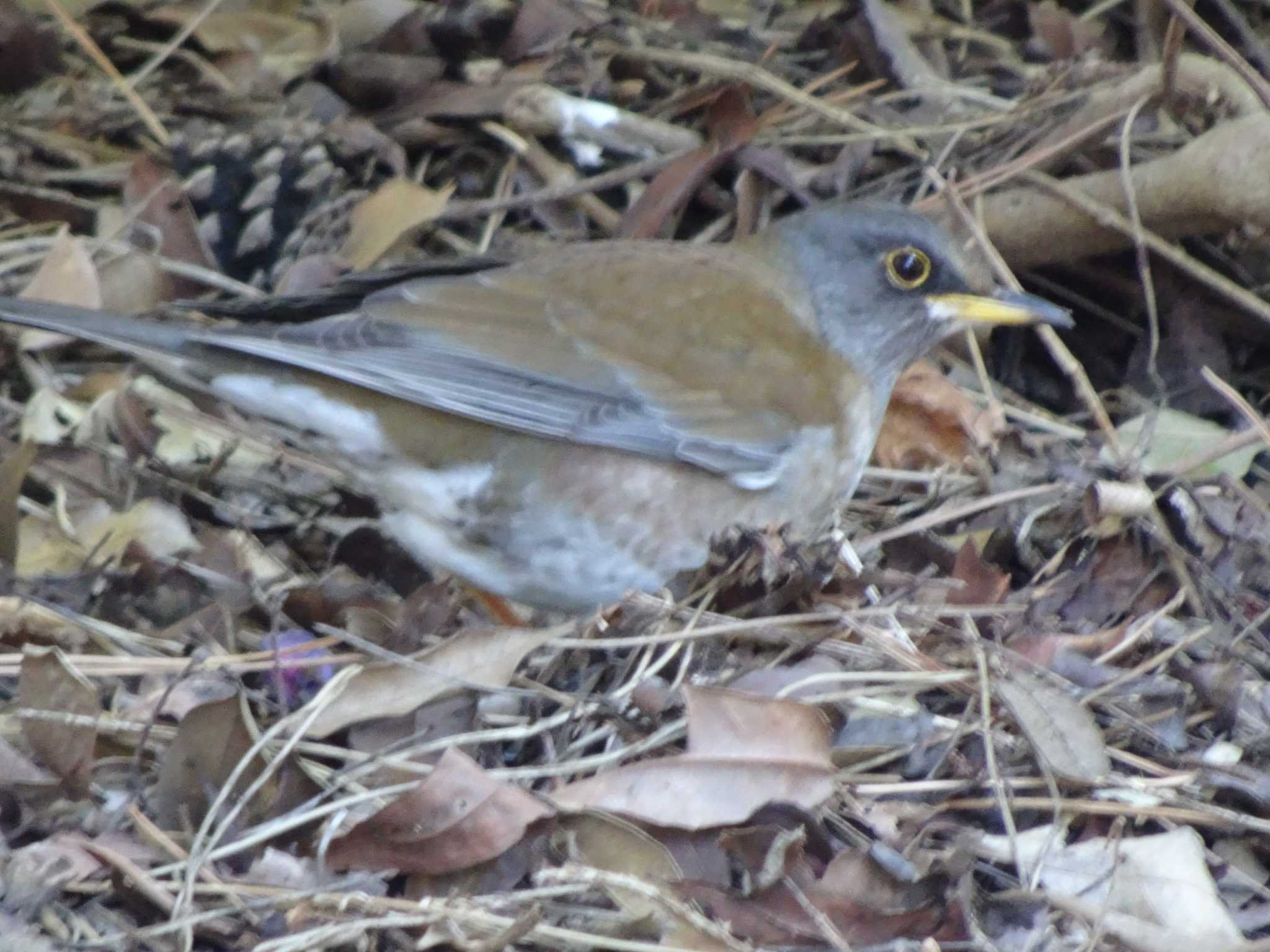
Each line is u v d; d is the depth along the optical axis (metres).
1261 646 9.08
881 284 9.51
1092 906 7.37
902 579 8.78
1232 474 10.53
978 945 7.07
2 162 11.30
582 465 8.54
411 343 8.34
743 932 7.08
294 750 7.67
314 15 12.62
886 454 10.76
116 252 10.83
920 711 8.17
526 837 7.31
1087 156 12.17
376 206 11.27
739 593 8.66
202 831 7.23
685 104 12.43
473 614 9.72
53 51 12.10
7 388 10.47
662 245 9.62
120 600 8.98
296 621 8.98
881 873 7.23
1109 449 10.51
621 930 6.93
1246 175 11.12
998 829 7.84
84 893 7.11
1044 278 12.30
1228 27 13.46
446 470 8.55
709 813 7.39
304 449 9.64
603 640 8.20
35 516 9.47
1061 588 9.35
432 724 8.06
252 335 8.10
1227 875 7.77
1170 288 11.91
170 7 12.64
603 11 12.86
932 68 13.24
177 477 9.91
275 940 6.73
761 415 8.82
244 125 11.30
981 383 11.34
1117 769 8.17
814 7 13.73
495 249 11.62
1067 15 13.76
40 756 7.54
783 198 12.27
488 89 12.14
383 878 7.31
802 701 7.88
